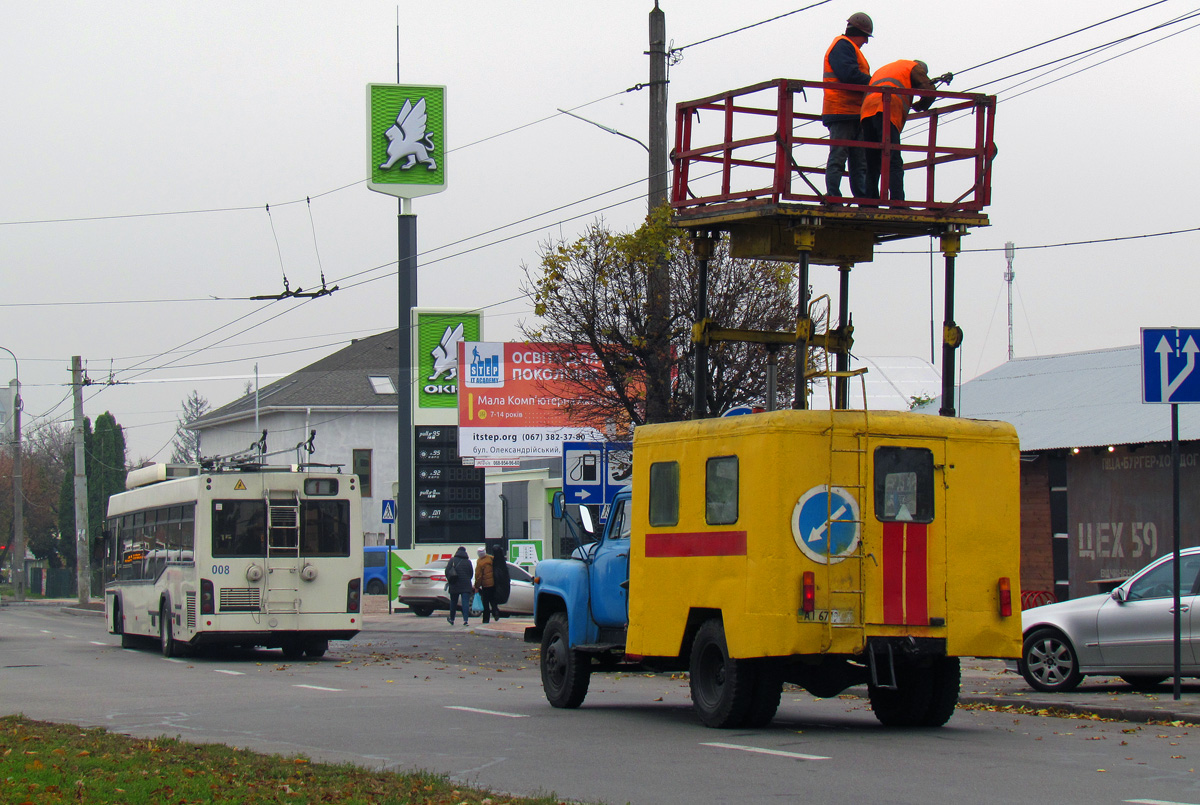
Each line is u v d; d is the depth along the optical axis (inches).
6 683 810.8
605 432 1088.8
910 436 518.0
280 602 1001.5
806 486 503.5
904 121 580.4
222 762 437.7
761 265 999.6
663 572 561.0
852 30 570.6
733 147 570.3
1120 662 660.7
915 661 520.1
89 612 2162.9
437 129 1955.0
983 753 468.4
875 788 394.6
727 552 521.7
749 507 509.7
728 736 518.0
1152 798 374.0
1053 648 684.7
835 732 531.8
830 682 528.4
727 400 990.4
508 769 441.1
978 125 573.6
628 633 580.4
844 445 509.4
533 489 2039.9
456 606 1435.8
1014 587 526.6
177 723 588.7
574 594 628.7
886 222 563.8
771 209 542.3
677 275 1007.6
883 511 512.1
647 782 410.6
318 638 1021.2
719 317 984.9
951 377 570.3
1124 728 545.6
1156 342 614.5
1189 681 728.3
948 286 575.2
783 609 498.6
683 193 595.5
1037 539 1057.5
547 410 1652.3
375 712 623.5
